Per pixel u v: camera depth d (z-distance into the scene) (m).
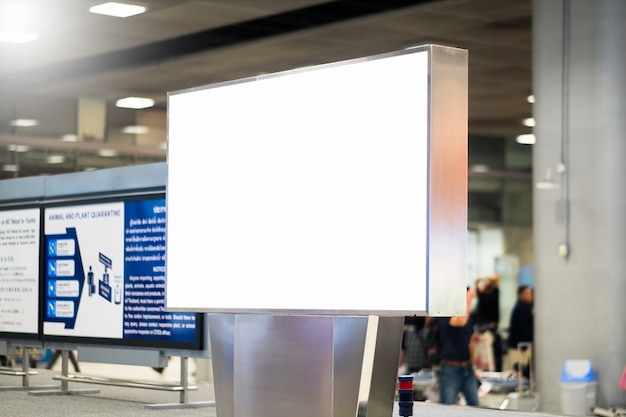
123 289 11.03
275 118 6.84
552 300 14.28
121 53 19.62
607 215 13.80
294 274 6.69
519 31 17.41
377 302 6.24
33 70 20.94
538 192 14.52
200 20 16.89
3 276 12.58
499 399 14.79
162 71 20.39
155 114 22.88
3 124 21.48
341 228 6.45
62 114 22.05
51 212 11.94
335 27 17.09
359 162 6.38
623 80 13.90
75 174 11.70
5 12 16.33
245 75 21.00
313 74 6.64
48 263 11.97
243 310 6.98
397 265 6.15
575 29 14.20
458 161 6.18
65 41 18.47
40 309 12.04
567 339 14.09
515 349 17.61
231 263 7.07
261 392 6.98
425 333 16.45
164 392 12.29
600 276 13.83
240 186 7.03
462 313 6.16
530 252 29.58
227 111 7.13
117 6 15.91
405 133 6.15
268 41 18.09
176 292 7.43
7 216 12.53
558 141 14.32
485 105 24.70
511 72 20.91
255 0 15.59
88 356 11.48
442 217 6.05
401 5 16.03
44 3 15.71
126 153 22.61
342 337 6.55
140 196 10.87
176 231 7.45
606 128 13.88
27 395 11.95
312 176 6.62
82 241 11.53
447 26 17.05
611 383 13.69
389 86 6.24
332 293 6.47
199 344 10.25
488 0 15.34
